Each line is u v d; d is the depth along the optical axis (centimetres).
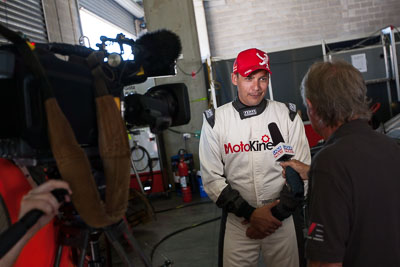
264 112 171
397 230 96
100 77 84
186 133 570
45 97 68
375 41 600
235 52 703
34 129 72
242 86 167
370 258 96
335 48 600
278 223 156
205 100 569
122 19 957
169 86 114
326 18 684
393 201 96
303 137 174
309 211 100
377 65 549
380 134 104
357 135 100
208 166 172
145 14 561
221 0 698
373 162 96
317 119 110
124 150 83
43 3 421
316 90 105
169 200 532
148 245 351
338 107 102
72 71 79
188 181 515
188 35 558
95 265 104
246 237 168
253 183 171
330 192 94
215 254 315
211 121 173
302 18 688
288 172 154
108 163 81
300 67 578
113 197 81
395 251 95
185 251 329
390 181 96
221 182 168
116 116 83
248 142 169
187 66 562
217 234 365
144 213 109
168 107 108
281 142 161
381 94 561
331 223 93
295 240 166
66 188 70
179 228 395
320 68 106
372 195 94
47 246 96
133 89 543
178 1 553
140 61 105
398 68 548
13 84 71
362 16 679
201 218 423
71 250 110
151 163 529
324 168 97
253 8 694
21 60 72
